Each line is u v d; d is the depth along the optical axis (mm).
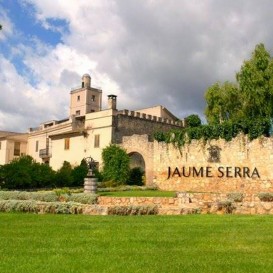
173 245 10406
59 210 19266
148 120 55531
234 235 12039
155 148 45062
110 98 53281
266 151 37062
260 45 42469
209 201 22031
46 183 45062
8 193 26969
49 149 63531
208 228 13594
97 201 25625
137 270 7793
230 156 39031
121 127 52344
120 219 16406
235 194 25516
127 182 48688
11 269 7793
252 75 41875
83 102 81688
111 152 48875
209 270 7816
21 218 16578
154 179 44281
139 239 11234
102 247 10070
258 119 38844
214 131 40344
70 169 48688
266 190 36500
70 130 58312
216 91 48906
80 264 8219
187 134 42281
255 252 9562
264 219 16672
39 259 8633
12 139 69812
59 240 11039
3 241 10852
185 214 19516
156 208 19781
